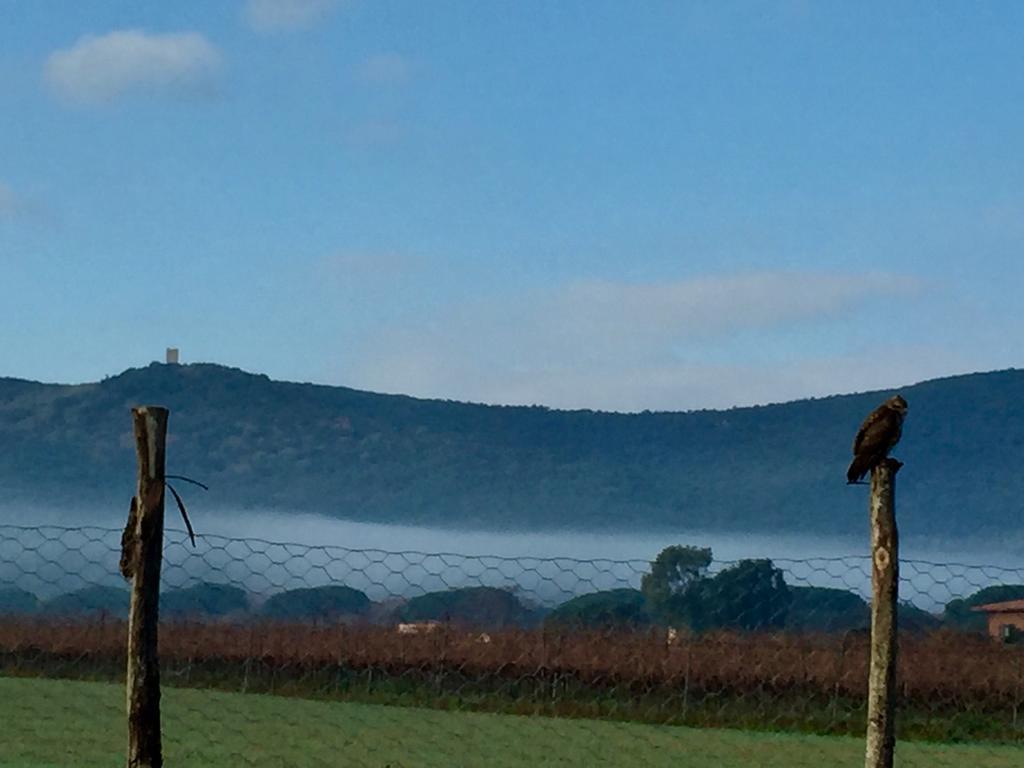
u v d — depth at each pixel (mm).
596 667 19078
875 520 9438
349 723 16484
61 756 13234
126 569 9164
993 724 18359
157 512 9094
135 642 9047
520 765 14008
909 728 18062
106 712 16359
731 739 16703
